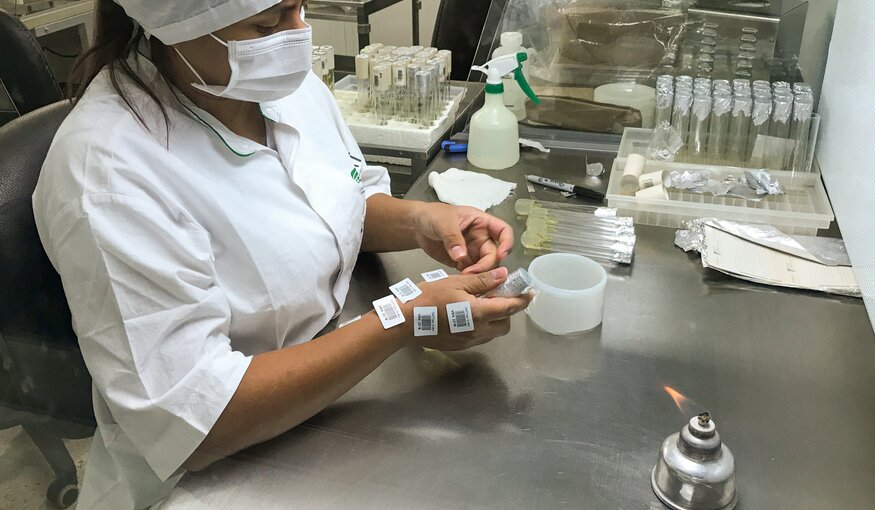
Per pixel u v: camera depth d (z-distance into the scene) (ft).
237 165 3.03
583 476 2.46
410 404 2.82
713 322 3.31
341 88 5.96
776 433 2.64
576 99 5.30
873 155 3.45
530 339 3.21
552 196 4.54
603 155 5.05
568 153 5.10
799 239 3.86
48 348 3.03
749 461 2.51
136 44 2.92
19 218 2.86
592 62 5.29
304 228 3.12
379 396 2.87
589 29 5.19
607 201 4.40
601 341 3.19
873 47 3.66
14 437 3.33
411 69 5.08
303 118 3.59
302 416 2.69
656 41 5.14
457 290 2.91
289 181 3.20
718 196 4.32
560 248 3.93
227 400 2.56
